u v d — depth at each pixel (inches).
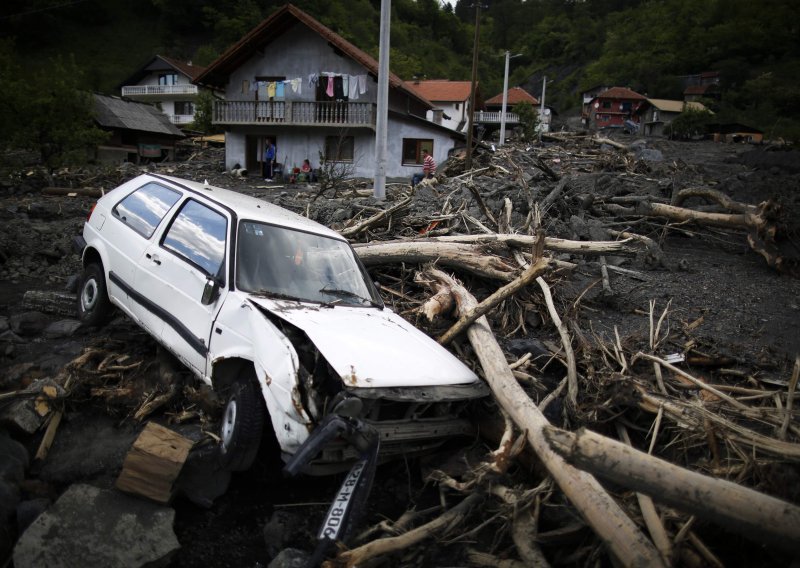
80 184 674.8
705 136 2117.4
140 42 3587.6
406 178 1087.0
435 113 1510.8
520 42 5295.3
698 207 430.6
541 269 220.5
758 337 255.3
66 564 129.0
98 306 231.6
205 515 156.3
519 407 162.7
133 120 1386.6
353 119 1091.9
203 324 176.9
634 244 383.9
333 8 3472.0
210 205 202.1
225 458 157.0
